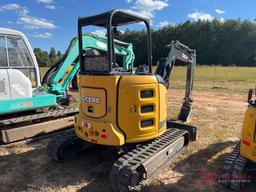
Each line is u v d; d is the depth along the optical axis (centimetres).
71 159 609
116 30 516
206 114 1055
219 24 7619
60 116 822
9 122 689
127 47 1053
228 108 1184
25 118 723
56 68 899
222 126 880
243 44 7225
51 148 581
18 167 579
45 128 768
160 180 519
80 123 523
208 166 582
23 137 721
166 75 702
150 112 511
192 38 7719
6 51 688
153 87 509
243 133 449
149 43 545
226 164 486
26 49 732
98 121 493
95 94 498
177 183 511
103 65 496
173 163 591
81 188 494
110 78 479
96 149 634
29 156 634
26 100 698
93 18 496
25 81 699
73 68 963
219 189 490
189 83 863
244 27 7288
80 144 618
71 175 542
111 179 446
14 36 703
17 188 497
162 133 550
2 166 584
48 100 750
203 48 7600
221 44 7475
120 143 474
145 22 538
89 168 571
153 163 489
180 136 612
